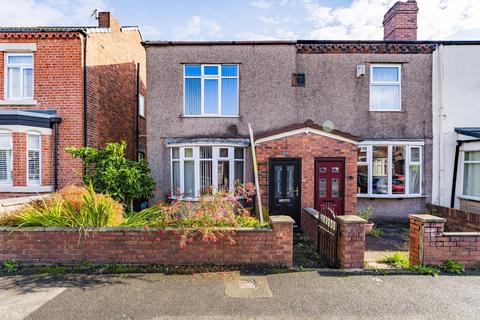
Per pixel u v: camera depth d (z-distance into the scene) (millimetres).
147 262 4938
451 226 8172
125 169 7285
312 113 9961
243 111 9867
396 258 5477
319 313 3582
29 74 9367
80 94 9180
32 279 4434
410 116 9977
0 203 6039
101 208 5273
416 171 9984
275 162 8531
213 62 9828
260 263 4965
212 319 3443
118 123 11789
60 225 5078
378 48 9945
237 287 4223
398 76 10109
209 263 4957
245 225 5246
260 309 3656
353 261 4855
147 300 3850
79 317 3463
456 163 9766
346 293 4062
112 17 11227
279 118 9898
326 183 8562
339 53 10016
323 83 9984
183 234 4812
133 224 5316
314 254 5973
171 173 9539
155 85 9797
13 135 8469
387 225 9398
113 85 11328
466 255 4832
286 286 4258
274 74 9914
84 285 4250
